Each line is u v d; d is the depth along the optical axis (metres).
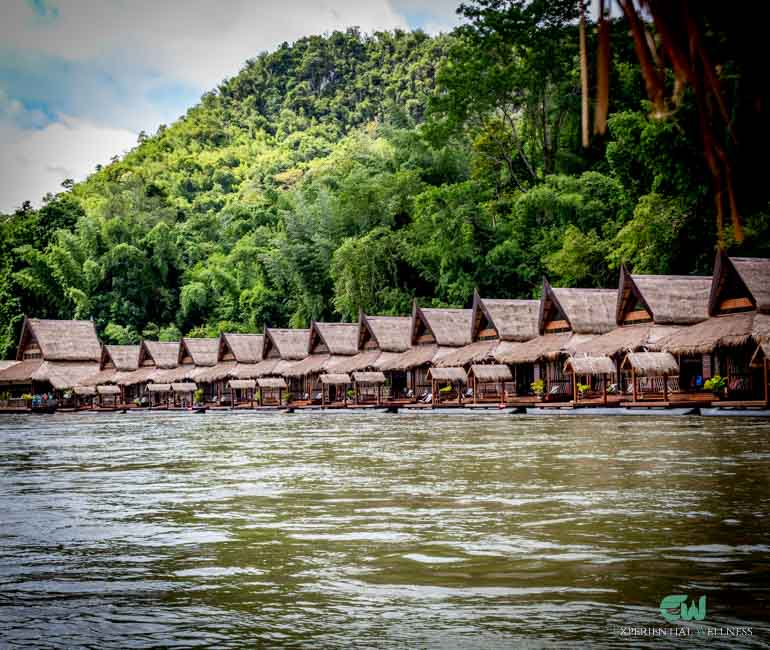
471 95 68.94
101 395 76.69
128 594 6.93
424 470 15.49
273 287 93.75
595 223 59.22
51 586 7.23
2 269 106.31
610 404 37.72
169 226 115.62
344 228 80.44
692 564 7.46
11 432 36.25
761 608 6.10
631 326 42.12
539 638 5.54
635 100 54.25
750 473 13.53
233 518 10.60
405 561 7.90
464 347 53.38
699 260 47.75
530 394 47.84
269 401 67.31
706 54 2.43
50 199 117.31
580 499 11.29
